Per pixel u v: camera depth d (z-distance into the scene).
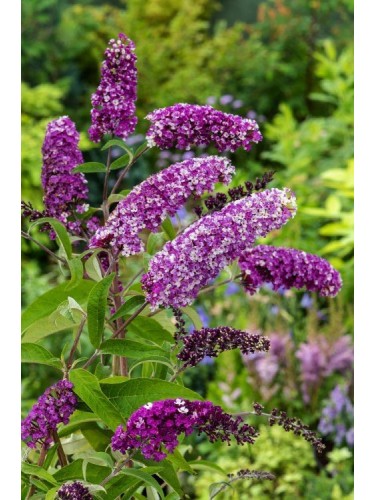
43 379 2.29
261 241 2.61
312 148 3.01
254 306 2.22
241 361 2.28
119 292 0.95
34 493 0.86
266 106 3.97
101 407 0.82
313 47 4.08
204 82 3.94
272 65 3.97
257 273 0.93
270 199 0.83
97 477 0.87
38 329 0.97
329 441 2.16
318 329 2.30
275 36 4.23
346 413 2.09
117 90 0.92
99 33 4.08
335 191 2.81
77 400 0.85
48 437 0.84
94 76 3.92
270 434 2.08
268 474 0.86
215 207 0.89
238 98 4.00
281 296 2.36
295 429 0.85
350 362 2.20
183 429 0.76
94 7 4.27
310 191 2.80
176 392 0.84
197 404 0.77
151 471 0.82
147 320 0.97
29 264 2.73
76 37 3.88
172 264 0.81
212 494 0.86
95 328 0.84
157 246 0.95
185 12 4.28
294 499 1.97
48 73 3.86
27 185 3.02
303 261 0.93
